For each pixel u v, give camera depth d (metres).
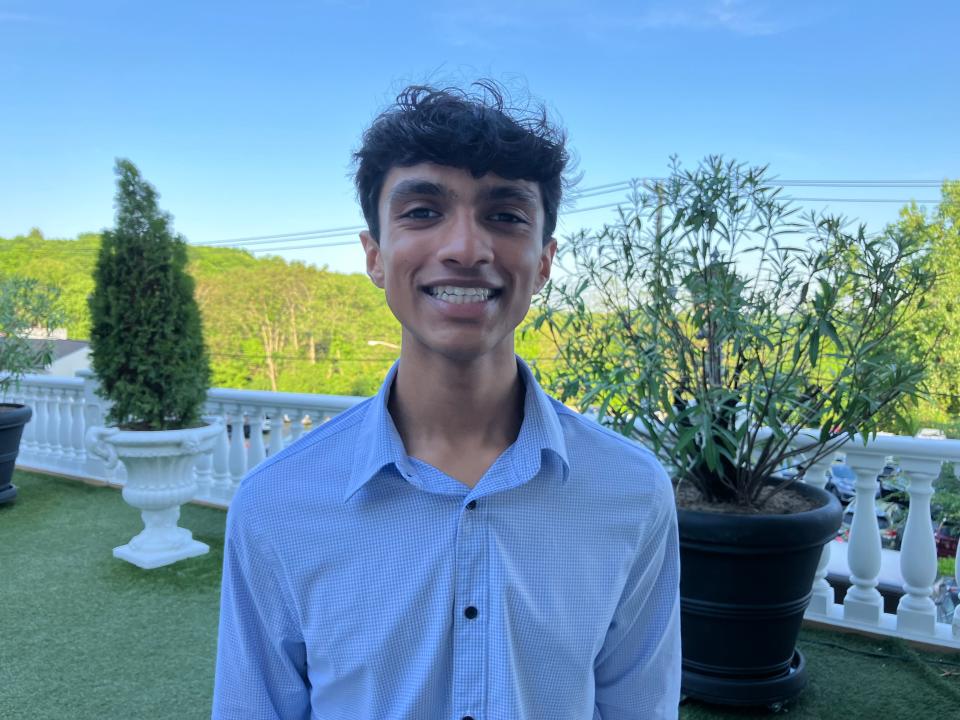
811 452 3.02
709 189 2.37
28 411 5.24
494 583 0.89
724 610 2.35
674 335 2.52
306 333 37.56
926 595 2.96
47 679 2.73
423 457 0.96
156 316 3.77
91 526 4.68
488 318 0.88
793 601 2.37
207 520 4.79
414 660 0.90
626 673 1.09
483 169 0.85
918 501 2.96
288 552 0.93
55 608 3.38
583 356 2.76
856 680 2.66
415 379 0.95
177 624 3.21
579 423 1.02
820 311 2.19
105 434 3.75
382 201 0.92
